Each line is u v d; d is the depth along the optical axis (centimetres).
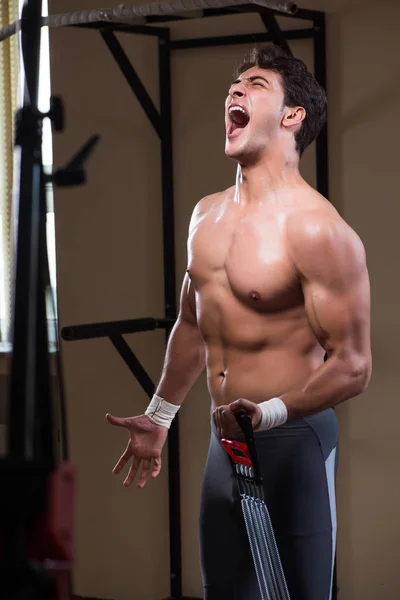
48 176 94
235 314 250
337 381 238
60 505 81
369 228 352
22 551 73
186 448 386
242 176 258
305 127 258
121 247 391
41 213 88
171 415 287
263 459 247
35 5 97
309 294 241
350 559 364
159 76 375
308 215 244
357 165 352
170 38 374
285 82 255
